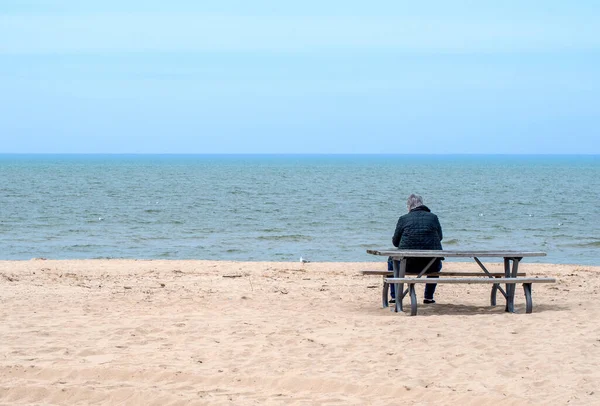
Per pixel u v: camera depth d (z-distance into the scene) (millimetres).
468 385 6320
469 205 51750
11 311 9766
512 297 10219
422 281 9492
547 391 6105
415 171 157625
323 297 11836
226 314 9891
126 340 8047
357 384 6348
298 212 44562
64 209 45062
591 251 26312
